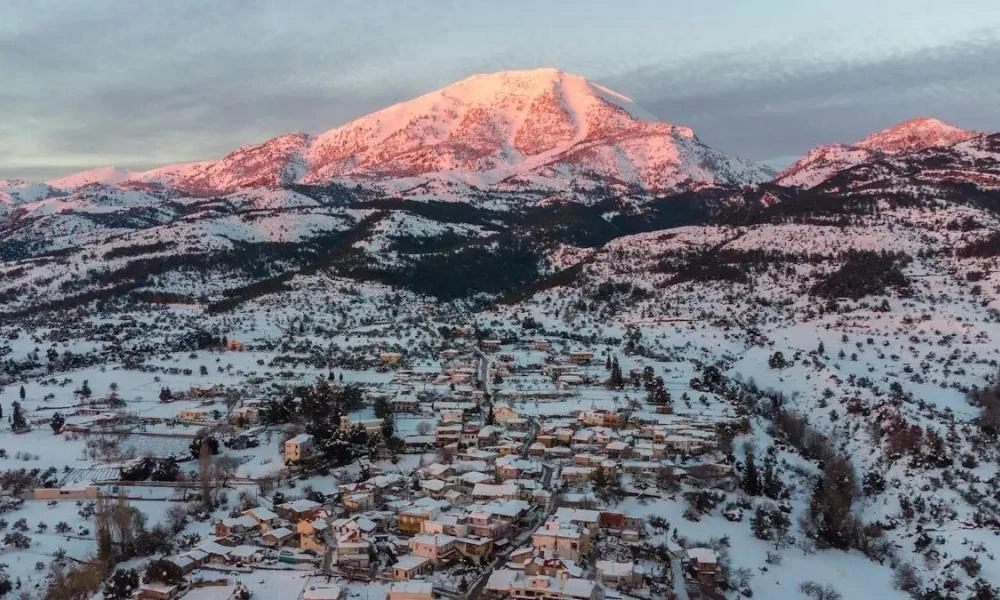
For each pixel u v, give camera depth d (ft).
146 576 554.87
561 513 652.07
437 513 651.66
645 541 633.61
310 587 554.05
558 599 526.98
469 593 550.36
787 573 616.80
